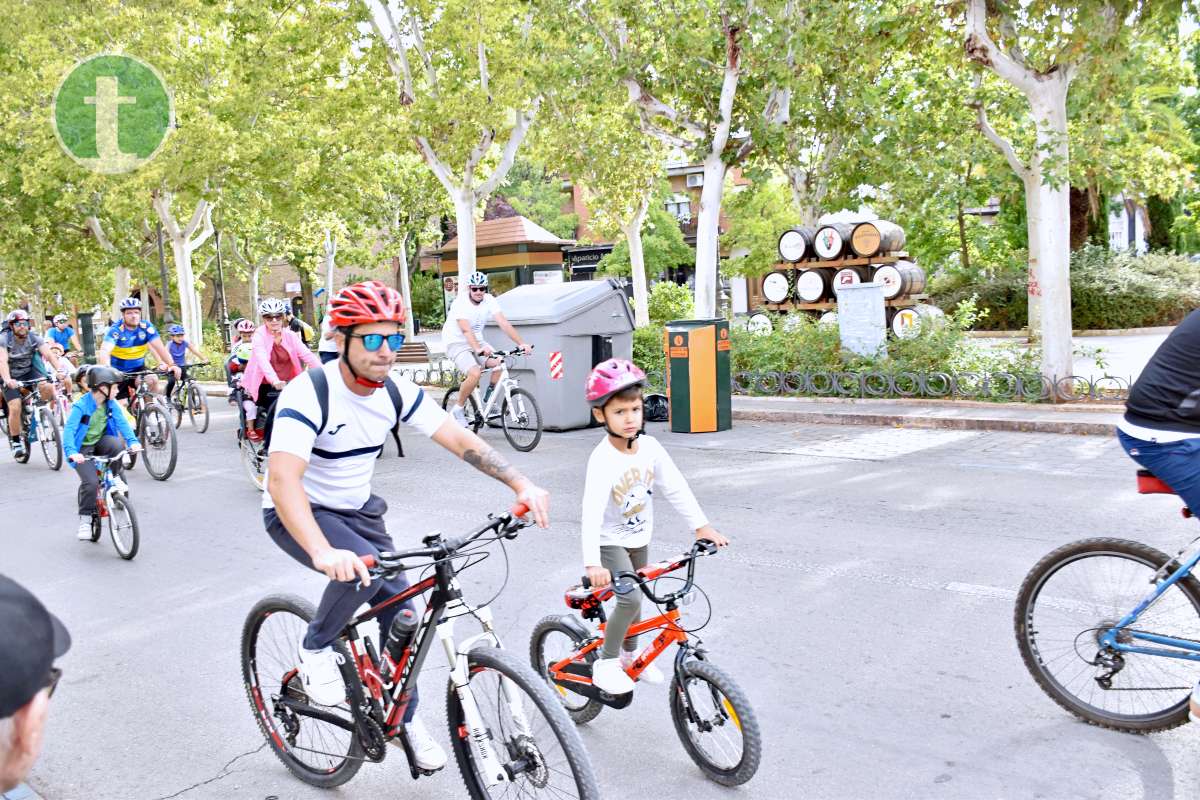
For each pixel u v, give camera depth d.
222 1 20.19
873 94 15.69
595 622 4.02
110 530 7.70
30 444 12.92
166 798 3.82
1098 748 3.72
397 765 4.01
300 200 23.34
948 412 11.42
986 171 20.47
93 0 20.66
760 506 7.77
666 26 14.03
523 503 3.16
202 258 37.38
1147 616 3.79
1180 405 3.60
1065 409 11.04
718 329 11.58
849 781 3.58
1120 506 7.07
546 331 12.05
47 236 28.66
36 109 21.55
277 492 3.12
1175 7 10.30
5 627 1.21
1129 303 22.47
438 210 34.59
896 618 5.18
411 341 30.36
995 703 4.15
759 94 14.57
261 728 4.04
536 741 3.00
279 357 9.54
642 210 23.47
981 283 24.50
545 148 21.75
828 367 13.78
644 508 3.79
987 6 11.55
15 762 1.23
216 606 6.26
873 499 7.76
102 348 11.49
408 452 11.46
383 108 17.97
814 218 20.09
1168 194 20.64
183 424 15.58
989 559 6.05
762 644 4.94
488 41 16.73
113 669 5.26
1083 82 12.18
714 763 3.68
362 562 2.90
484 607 3.23
